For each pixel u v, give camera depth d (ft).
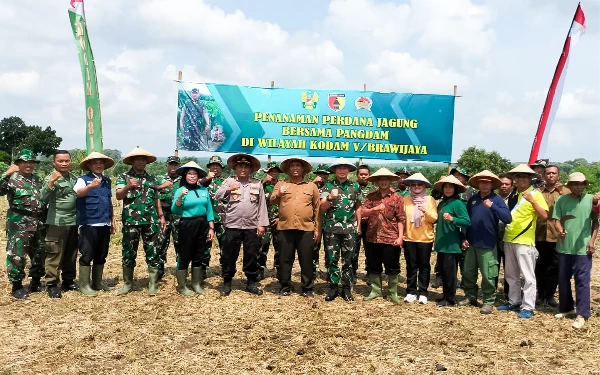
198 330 18.38
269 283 26.76
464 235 22.39
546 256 22.68
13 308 20.92
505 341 17.65
